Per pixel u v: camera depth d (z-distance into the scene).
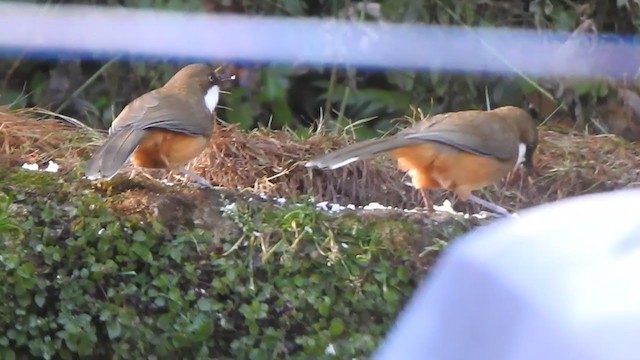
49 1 17.08
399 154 10.02
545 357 3.53
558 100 17.30
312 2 17.75
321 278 9.48
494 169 10.20
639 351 3.43
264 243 9.54
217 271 9.48
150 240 9.50
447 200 12.79
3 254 9.30
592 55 17.17
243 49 16.89
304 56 16.98
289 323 9.43
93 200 9.62
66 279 9.41
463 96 17.36
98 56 17.25
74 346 9.34
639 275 3.60
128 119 9.99
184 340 9.40
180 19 16.83
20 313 9.31
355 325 9.48
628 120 17.19
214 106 11.12
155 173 11.53
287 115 16.89
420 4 17.20
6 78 17.12
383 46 17.17
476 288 3.81
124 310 9.39
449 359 3.76
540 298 3.65
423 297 3.99
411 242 9.62
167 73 16.95
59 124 13.86
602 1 17.56
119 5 17.00
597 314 3.52
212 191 10.06
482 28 17.33
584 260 3.73
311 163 9.70
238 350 9.42
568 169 13.34
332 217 9.78
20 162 12.34
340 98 17.25
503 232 4.02
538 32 17.33
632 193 4.24
